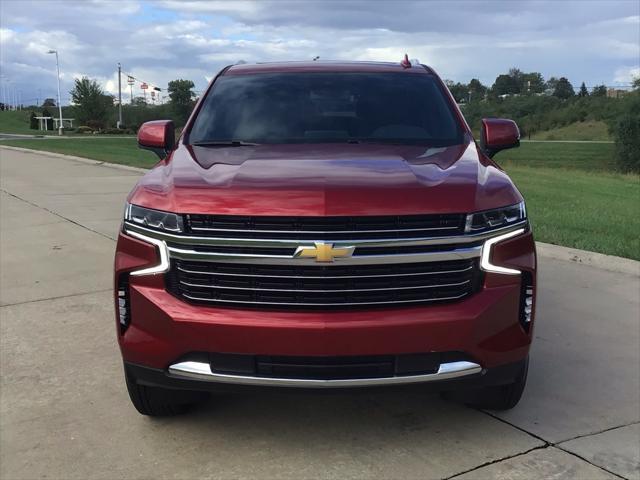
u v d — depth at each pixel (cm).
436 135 411
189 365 297
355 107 430
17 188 1356
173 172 331
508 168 2742
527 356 323
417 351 290
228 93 448
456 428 350
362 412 367
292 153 360
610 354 455
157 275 300
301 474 306
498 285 301
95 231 885
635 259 691
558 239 786
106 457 321
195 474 307
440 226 294
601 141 6644
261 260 287
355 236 285
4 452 325
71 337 484
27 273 666
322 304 288
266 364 292
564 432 346
